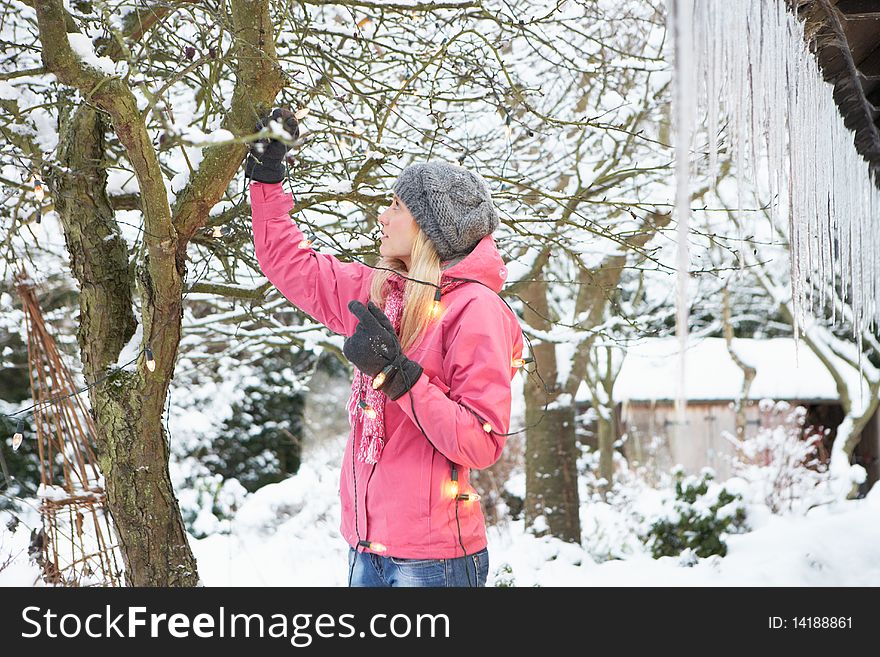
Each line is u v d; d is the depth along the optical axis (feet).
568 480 24.26
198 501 23.99
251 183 7.64
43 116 10.77
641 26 18.56
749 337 50.14
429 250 7.01
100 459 8.80
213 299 15.19
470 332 6.58
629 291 36.47
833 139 7.12
